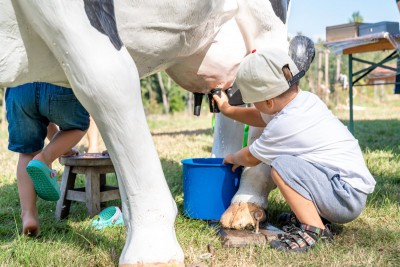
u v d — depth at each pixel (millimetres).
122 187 1775
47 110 2426
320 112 2273
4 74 1682
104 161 2828
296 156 2230
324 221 2387
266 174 2469
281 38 2453
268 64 2180
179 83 2535
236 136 2895
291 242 2162
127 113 1669
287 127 2209
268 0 2373
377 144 5711
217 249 2201
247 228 2389
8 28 1624
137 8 1767
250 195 2453
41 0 1549
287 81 2211
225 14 2238
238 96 2615
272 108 2283
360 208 2234
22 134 2479
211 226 2465
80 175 3994
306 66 2580
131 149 1708
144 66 2002
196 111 2664
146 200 1754
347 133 2312
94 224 2588
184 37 1994
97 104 1642
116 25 1695
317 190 2170
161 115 17172
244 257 2074
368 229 2408
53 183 2303
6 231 2584
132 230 1770
